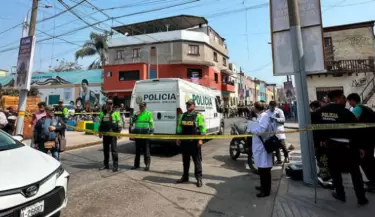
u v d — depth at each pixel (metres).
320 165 5.32
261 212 3.91
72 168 6.86
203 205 4.22
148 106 8.95
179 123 5.65
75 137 13.72
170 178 5.85
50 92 35.06
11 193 2.76
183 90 8.85
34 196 2.95
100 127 6.70
